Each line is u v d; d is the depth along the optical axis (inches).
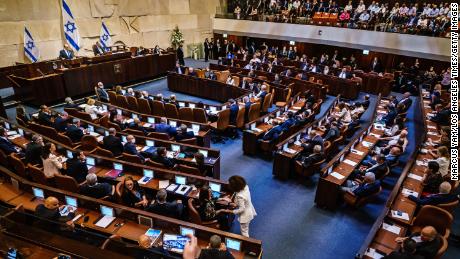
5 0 563.8
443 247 191.0
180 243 195.9
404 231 221.3
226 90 572.1
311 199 311.7
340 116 439.5
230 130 457.7
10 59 592.4
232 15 883.4
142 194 253.8
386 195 322.0
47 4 623.2
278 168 343.3
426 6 673.0
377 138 380.8
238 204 220.1
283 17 790.5
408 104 485.7
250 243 186.9
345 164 316.2
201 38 951.0
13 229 198.1
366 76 649.6
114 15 740.7
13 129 365.7
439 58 605.9
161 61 711.7
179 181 267.4
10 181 259.8
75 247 181.9
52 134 358.3
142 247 168.9
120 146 321.1
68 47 625.6
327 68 679.7
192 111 437.7
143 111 484.1
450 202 240.2
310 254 243.9
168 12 852.6
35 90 490.3
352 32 694.5
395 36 644.1
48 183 271.3
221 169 363.6
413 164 313.6
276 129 376.8
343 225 276.5
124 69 633.6
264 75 653.9
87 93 585.9
